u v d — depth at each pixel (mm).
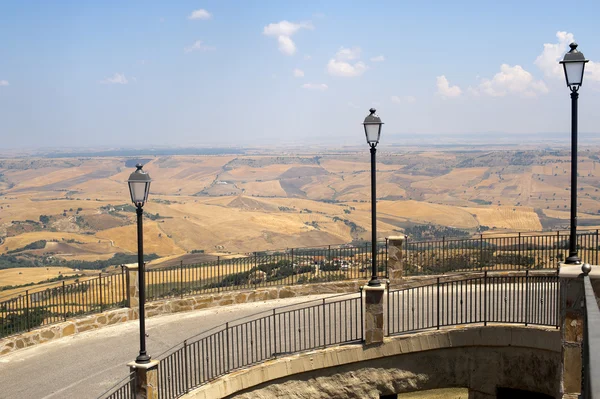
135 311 17422
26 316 15445
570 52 11203
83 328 16359
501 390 14211
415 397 15422
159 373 11602
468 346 14211
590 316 4727
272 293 18938
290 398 13430
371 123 14258
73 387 12609
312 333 14992
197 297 18172
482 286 18359
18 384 12852
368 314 13883
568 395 10352
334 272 20156
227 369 12844
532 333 13766
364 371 13938
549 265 19703
